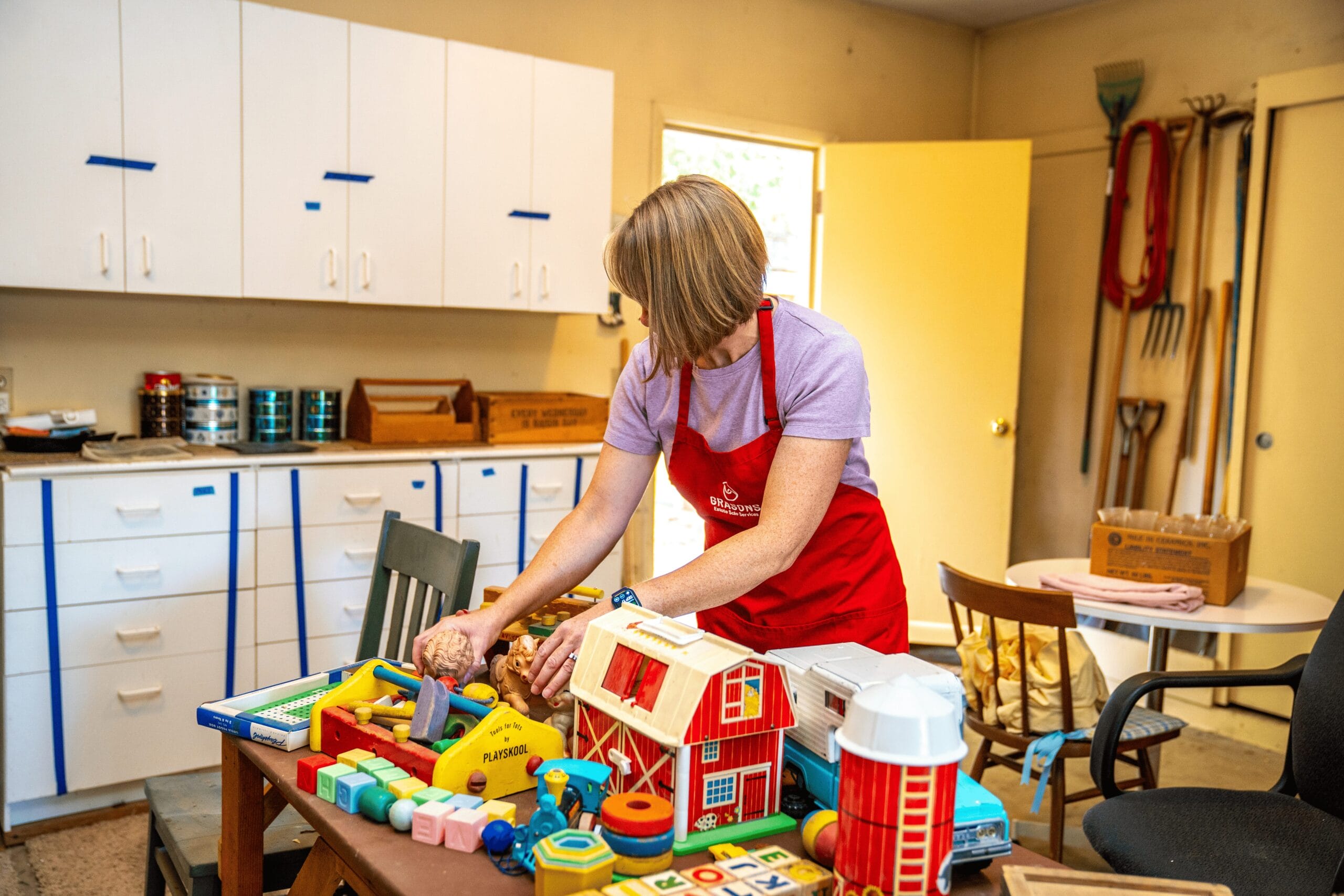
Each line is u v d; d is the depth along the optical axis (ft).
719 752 3.15
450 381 10.75
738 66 12.98
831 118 13.88
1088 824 5.47
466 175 10.03
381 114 9.50
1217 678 5.79
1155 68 12.71
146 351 9.62
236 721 4.01
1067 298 13.79
